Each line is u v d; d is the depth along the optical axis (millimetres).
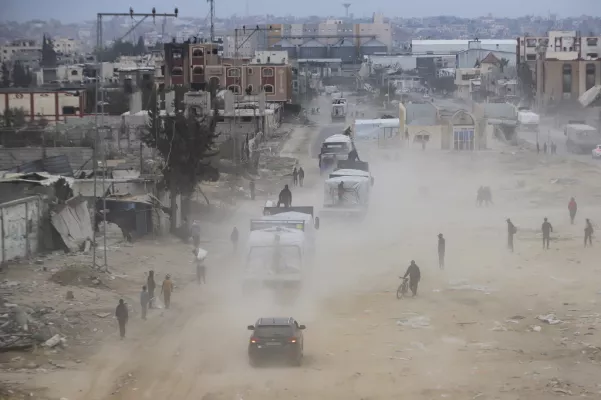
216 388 64125
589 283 103688
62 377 66875
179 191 142750
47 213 115438
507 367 70062
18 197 117438
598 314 87938
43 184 118938
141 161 163375
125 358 73062
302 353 73062
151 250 123188
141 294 87125
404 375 67875
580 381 65812
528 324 84875
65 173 151625
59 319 82062
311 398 61625
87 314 86000
